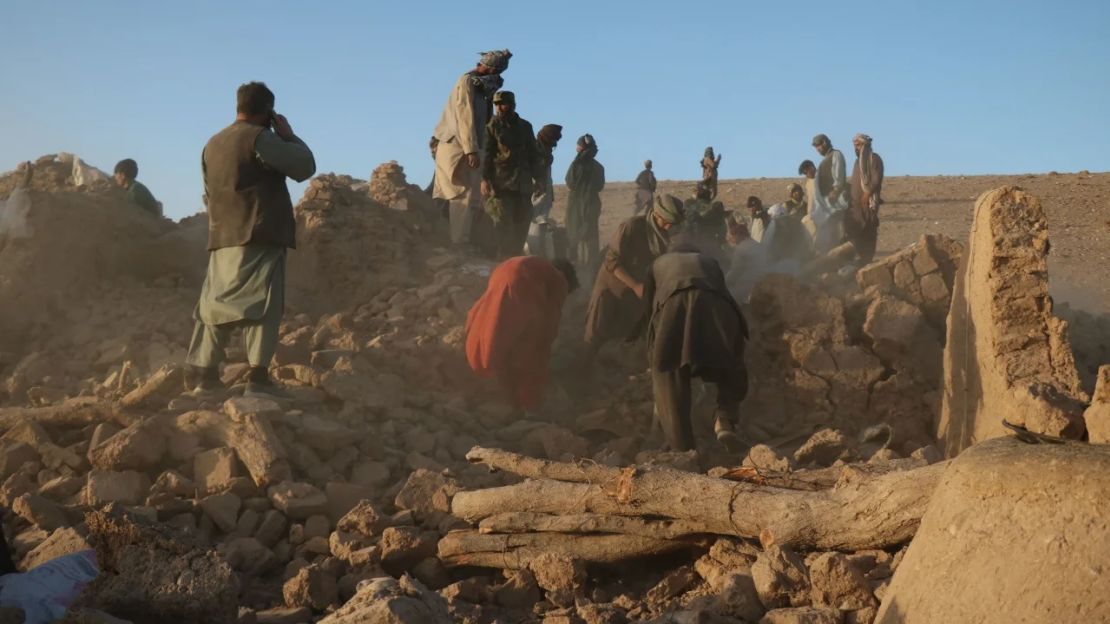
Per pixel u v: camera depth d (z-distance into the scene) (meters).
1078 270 16.30
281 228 6.47
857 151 14.33
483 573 5.06
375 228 10.24
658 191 32.62
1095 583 2.83
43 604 3.67
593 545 4.88
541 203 13.32
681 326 6.58
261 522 5.50
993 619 2.97
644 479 4.72
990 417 5.82
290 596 4.69
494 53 10.45
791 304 7.59
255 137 6.38
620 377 8.04
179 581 3.99
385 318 8.70
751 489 4.57
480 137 10.37
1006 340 5.68
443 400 7.36
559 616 4.36
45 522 5.23
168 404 6.56
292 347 7.55
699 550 4.81
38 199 9.38
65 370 8.38
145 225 10.35
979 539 3.13
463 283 9.17
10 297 8.92
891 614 3.36
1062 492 3.01
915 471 4.14
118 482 5.69
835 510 4.31
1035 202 5.80
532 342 7.38
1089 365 7.79
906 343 7.29
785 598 4.06
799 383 7.33
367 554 4.94
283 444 5.97
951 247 7.76
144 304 9.42
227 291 6.45
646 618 4.45
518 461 5.19
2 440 6.20
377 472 6.09
